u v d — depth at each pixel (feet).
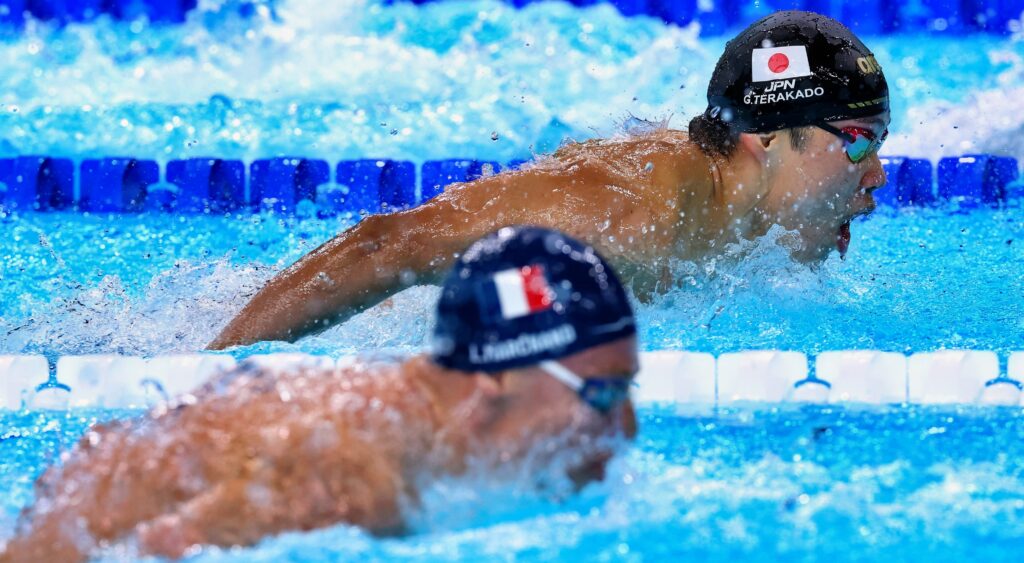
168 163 55.26
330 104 61.21
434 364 18.90
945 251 45.50
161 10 68.90
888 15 68.95
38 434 28.19
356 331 34.37
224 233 49.37
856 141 34.60
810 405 30.09
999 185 54.44
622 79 63.00
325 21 68.33
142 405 31.12
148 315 35.76
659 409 29.55
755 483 22.39
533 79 63.00
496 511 19.06
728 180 34.91
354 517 17.92
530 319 18.30
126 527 18.06
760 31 35.32
